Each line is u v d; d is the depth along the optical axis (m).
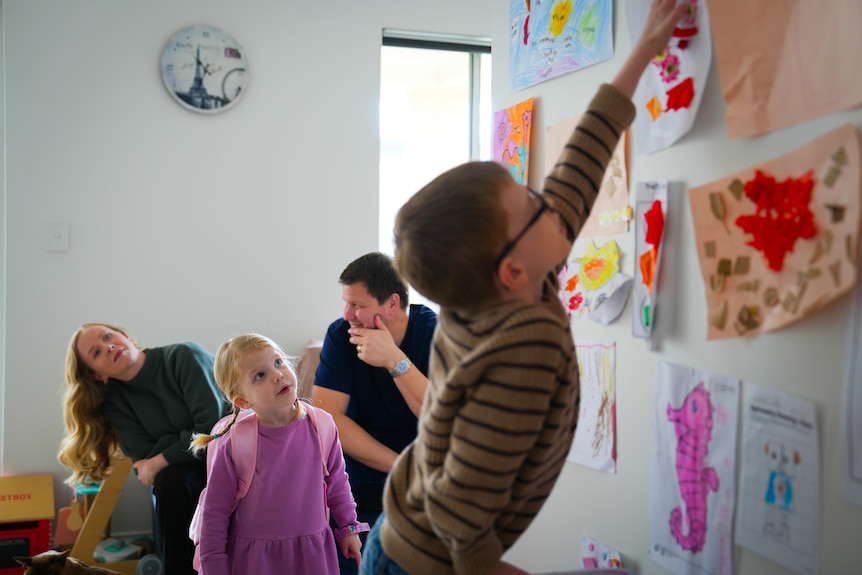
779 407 1.13
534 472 1.00
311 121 3.52
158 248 3.36
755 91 1.15
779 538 1.14
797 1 1.08
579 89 1.59
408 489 1.09
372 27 3.58
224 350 1.96
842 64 1.02
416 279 1.02
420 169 3.80
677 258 1.33
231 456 1.92
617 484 1.51
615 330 1.51
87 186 3.28
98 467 2.80
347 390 2.11
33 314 3.23
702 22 1.24
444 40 3.74
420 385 1.95
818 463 1.07
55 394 3.26
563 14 1.63
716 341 1.25
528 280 0.99
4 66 3.17
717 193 1.22
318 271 3.54
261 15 3.44
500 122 1.88
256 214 3.47
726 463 1.23
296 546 1.95
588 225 1.58
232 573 1.92
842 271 1.02
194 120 3.39
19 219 3.20
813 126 1.07
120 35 3.29
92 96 3.27
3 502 2.99
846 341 1.03
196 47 3.36
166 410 2.67
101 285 3.30
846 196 1.02
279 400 1.89
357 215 3.59
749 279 1.18
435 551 1.03
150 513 3.34
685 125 1.29
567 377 0.98
